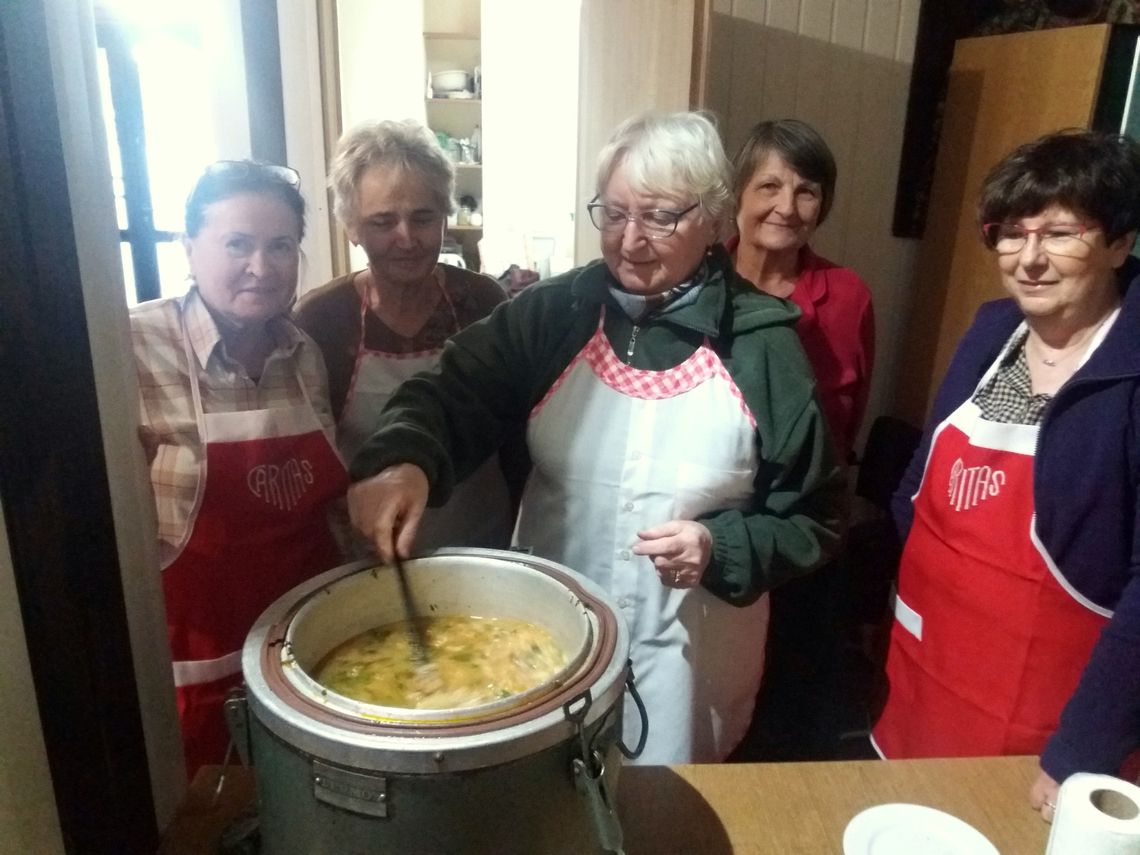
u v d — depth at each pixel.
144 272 2.24
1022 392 1.23
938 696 1.32
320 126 2.31
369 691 0.81
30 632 0.74
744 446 1.19
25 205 0.69
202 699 1.31
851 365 1.85
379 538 0.92
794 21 2.39
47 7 0.76
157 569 1.01
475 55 4.33
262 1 2.19
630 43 1.93
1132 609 1.01
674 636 1.26
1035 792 0.97
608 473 1.23
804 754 1.94
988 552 1.23
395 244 1.42
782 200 1.73
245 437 1.27
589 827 0.69
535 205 4.40
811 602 1.98
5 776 0.71
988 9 2.39
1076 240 1.11
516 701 0.66
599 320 1.25
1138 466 1.07
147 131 2.16
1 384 0.69
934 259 2.55
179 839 0.90
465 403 1.24
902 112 2.55
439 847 0.63
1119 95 2.00
